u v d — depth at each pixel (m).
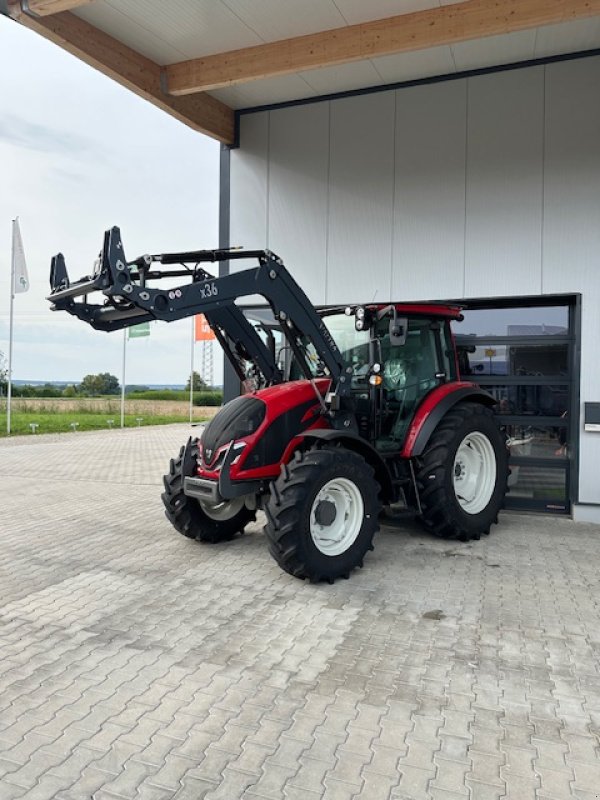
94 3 5.27
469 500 5.69
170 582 4.49
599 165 6.07
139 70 6.14
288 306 4.86
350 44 5.63
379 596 4.17
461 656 3.30
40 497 7.99
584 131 6.11
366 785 2.27
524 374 6.69
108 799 2.20
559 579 4.50
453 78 6.55
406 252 6.82
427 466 5.34
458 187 6.59
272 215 7.41
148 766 2.38
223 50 6.09
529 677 3.07
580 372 6.19
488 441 5.75
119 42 5.92
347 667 3.18
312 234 7.23
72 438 17.42
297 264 7.29
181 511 5.20
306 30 5.70
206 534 5.38
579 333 6.20
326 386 5.21
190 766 2.38
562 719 2.71
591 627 3.67
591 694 2.92
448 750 2.48
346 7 5.30
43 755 2.45
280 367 6.03
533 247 6.31
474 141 6.50
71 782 2.29
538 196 6.29
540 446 6.65
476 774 2.33
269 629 3.65
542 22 4.95
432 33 5.30
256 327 6.38
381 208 6.92
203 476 4.93
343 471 4.46
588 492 6.22
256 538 5.71
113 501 7.68
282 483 4.29
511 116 6.35
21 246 18.20
